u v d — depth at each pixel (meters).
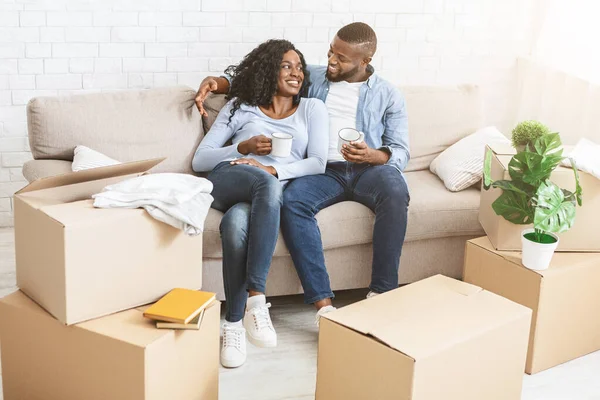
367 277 2.99
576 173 2.54
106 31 3.53
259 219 2.67
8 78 3.50
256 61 3.06
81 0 3.46
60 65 3.53
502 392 2.24
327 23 3.76
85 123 2.92
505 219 2.65
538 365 2.63
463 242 3.10
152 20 3.56
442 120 3.39
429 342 2.02
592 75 3.51
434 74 3.98
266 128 3.05
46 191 2.19
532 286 2.57
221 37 3.65
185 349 2.09
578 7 3.58
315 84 3.21
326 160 3.03
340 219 2.87
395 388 1.99
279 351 2.71
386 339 2.02
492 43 4.00
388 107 3.19
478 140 3.21
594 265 2.65
